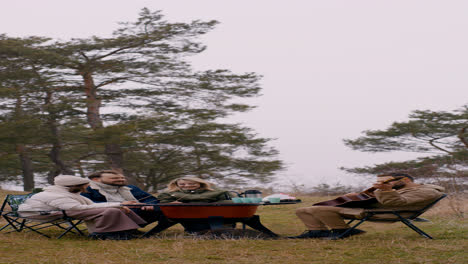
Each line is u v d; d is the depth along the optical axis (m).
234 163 27.67
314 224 6.41
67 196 6.60
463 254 4.95
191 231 6.60
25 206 6.55
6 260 4.77
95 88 26.19
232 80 27.64
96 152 27.78
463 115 24.50
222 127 28.86
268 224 8.78
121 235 6.42
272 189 15.26
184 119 26.72
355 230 6.34
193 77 27.55
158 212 7.06
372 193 6.48
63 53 24.23
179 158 27.78
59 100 24.42
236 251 5.31
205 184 6.89
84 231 7.34
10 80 23.16
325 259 4.88
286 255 5.11
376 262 4.70
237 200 6.51
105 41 24.34
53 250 5.41
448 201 9.46
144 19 25.23
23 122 21.70
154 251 5.32
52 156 27.05
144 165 27.56
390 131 26.56
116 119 27.41
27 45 23.12
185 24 25.16
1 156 21.95
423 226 7.65
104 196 7.09
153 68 25.75
